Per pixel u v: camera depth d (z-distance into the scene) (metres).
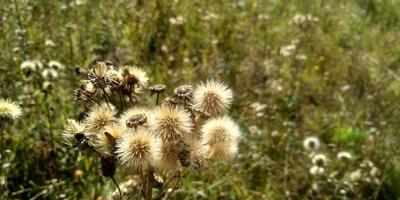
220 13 0.69
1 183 0.34
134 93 0.30
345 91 0.58
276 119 0.49
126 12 0.59
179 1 0.66
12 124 0.39
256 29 0.67
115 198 0.29
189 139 0.23
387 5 0.88
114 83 0.25
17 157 0.38
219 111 0.24
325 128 0.52
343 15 0.82
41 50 0.49
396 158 0.45
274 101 0.54
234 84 0.52
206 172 0.40
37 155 0.38
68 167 0.39
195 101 0.24
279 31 0.70
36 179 0.38
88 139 0.23
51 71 0.42
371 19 0.84
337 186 0.41
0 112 0.30
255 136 0.46
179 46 0.59
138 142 0.21
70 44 0.49
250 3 0.79
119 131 0.23
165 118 0.22
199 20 0.65
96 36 0.53
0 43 0.46
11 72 0.43
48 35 0.51
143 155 0.21
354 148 0.49
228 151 0.24
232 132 0.24
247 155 0.44
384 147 0.47
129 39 0.57
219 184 0.40
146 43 0.58
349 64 0.64
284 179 0.43
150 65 0.54
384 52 0.65
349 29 0.78
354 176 0.42
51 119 0.40
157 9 0.62
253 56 0.57
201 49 0.60
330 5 0.85
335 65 0.65
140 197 0.26
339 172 0.45
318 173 0.41
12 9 0.49
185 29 0.63
